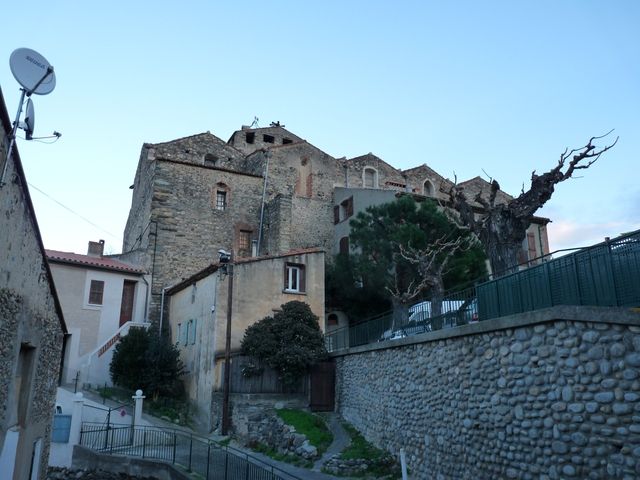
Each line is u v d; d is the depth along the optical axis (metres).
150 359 22.55
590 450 7.52
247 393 19.39
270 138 43.47
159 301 29.05
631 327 7.15
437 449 11.66
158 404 21.94
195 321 23.73
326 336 22.05
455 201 18.41
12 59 8.41
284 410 18.59
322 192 37.09
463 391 10.80
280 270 23.05
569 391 7.98
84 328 26.34
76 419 18.38
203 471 14.04
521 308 9.70
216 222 32.44
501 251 16.14
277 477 11.26
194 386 22.50
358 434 16.45
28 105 8.48
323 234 35.28
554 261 8.92
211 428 19.78
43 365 12.40
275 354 19.75
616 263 7.66
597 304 7.93
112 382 23.73
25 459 11.11
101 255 30.55
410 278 24.47
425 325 14.21
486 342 10.17
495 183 17.44
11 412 9.88
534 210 16.08
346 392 18.44
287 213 32.59
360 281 27.16
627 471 6.93
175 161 32.00
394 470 13.07
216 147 37.28
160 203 30.97
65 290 26.27
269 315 22.05
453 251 21.86
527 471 8.69
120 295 27.95
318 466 14.17
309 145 37.84
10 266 8.74
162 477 15.02
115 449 18.05
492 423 9.74
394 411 14.16
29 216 9.56
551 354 8.43
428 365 12.44
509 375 9.38
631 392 7.03
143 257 29.69
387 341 14.89
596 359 7.60
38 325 11.45
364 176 39.31
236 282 21.78
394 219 25.80
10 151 7.75
